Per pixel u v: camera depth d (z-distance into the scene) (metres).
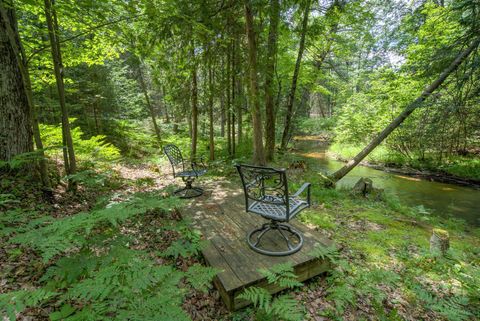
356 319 1.79
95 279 1.08
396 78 8.23
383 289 2.13
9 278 1.79
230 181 4.85
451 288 2.19
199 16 4.05
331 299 1.96
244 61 5.71
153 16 3.22
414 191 6.43
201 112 7.21
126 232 2.64
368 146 6.08
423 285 2.22
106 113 9.47
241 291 1.81
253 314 1.79
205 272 1.33
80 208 3.21
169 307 0.99
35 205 2.93
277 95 8.92
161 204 1.73
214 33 4.27
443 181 7.30
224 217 3.01
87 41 4.64
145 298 1.07
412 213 4.29
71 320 0.92
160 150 9.18
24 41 4.17
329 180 5.79
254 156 5.32
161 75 5.88
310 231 2.64
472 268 2.51
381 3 8.20
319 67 9.55
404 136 7.58
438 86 5.22
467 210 5.13
